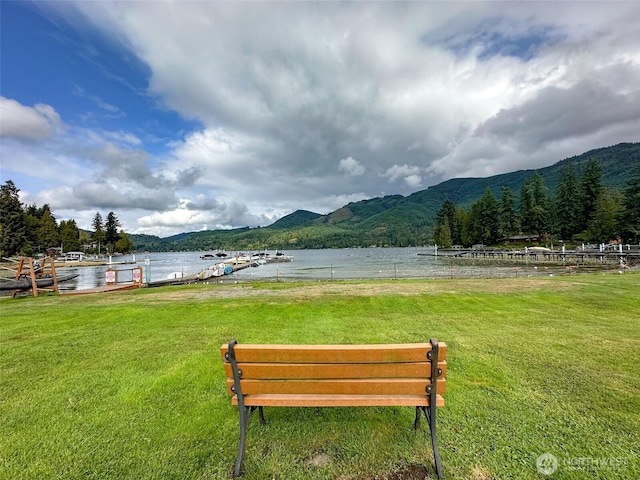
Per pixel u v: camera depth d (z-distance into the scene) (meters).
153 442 3.13
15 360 5.40
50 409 3.76
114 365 5.12
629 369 4.70
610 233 67.06
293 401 2.77
